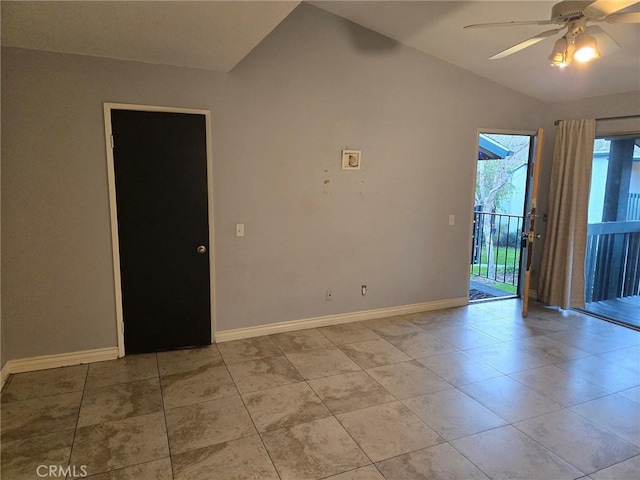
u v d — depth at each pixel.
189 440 2.29
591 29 2.23
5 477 2.00
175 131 3.25
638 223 4.13
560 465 2.12
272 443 2.28
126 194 3.18
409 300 4.49
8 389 2.81
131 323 3.34
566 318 4.38
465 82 4.35
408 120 4.15
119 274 3.24
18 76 2.79
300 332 3.92
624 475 2.06
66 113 2.94
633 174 4.14
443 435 2.36
